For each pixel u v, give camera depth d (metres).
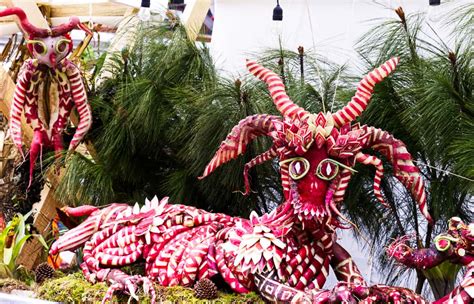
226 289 1.56
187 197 1.89
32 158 1.93
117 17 2.37
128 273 1.79
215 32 2.29
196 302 1.46
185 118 1.89
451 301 1.30
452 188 1.60
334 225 1.42
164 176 1.98
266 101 1.77
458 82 1.61
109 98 2.07
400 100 1.66
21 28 1.91
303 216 1.38
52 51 1.87
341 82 1.76
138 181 2.00
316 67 1.73
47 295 1.64
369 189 1.74
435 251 1.35
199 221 1.61
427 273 1.58
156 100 1.90
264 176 1.81
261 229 1.45
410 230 1.78
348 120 1.39
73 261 1.95
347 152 1.36
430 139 1.59
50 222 2.19
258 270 1.41
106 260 1.62
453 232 1.34
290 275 1.42
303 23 2.13
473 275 1.30
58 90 1.94
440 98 1.55
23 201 2.17
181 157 1.90
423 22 1.82
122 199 2.01
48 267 1.74
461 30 1.65
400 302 1.32
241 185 1.81
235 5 2.26
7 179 2.21
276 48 1.99
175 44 1.96
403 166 1.39
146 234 1.61
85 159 1.99
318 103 1.73
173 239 1.60
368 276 1.88
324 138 1.36
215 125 1.75
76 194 1.99
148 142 1.95
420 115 1.59
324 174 1.36
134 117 1.90
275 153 1.47
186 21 2.15
